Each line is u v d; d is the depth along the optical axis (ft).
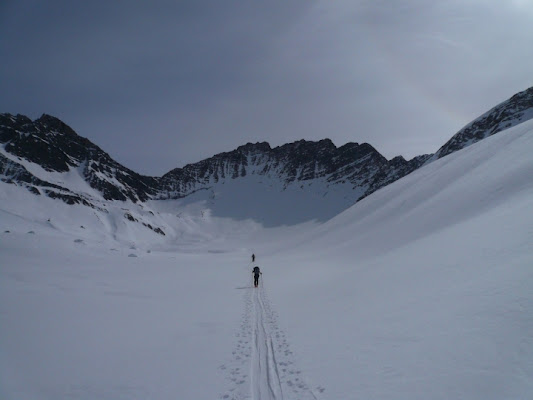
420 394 23.84
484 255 50.80
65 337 42.16
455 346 28.48
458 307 35.96
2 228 302.45
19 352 35.91
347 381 28.89
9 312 50.26
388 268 72.49
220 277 116.26
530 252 42.09
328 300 61.21
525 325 27.02
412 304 43.55
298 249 223.71
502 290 35.24
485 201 93.50
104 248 168.55
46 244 142.00
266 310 61.77
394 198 196.85
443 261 58.34
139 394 29.12
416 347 30.99
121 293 75.31
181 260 192.85
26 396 27.37
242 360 37.17
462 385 23.12
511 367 23.00
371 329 39.42
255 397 28.73
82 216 543.39
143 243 553.64
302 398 27.76
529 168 89.86
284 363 35.70
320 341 40.27
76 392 28.86
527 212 60.29
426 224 111.45
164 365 35.70
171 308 63.10
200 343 42.93
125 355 38.14
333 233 218.79
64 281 83.05
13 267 93.91
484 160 138.72
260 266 153.17
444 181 152.76
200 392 29.71
